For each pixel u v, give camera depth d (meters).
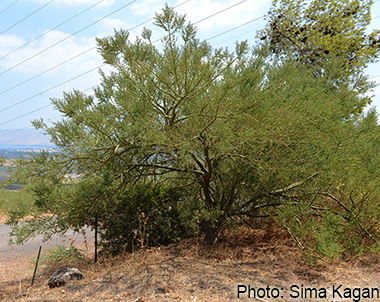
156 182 7.33
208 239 6.54
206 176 6.28
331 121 5.59
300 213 5.21
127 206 6.91
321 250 4.65
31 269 6.82
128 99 5.69
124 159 5.97
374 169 5.63
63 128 5.04
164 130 5.21
